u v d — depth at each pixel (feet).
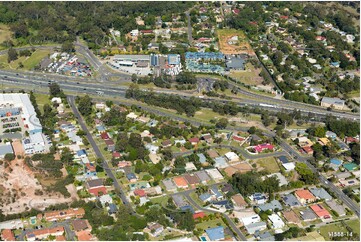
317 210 616.39
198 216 592.19
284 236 566.36
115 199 614.34
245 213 605.31
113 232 553.23
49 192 625.82
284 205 625.41
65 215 583.58
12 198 614.34
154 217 582.35
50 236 550.36
